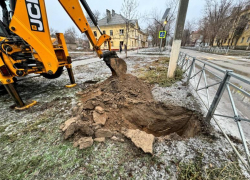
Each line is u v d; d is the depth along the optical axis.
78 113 2.37
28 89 3.94
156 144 1.69
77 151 1.61
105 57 3.82
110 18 25.16
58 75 4.59
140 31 34.16
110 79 4.04
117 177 1.29
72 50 25.97
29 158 1.54
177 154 1.53
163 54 13.89
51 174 1.34
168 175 1.30
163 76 4.64
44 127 2.10
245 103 2.88
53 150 1.64
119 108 2.69
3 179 1.31
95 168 1.39
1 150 1.68
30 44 2.44
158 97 3.13
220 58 10.76
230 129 1.92
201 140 1.73
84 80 4.76
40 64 2.90
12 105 2.92
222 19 20.25
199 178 1.26
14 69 2.48
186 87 3.65
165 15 16.44
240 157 1.40
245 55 13.03
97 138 1.78
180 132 2.49
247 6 19.27
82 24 3.25
